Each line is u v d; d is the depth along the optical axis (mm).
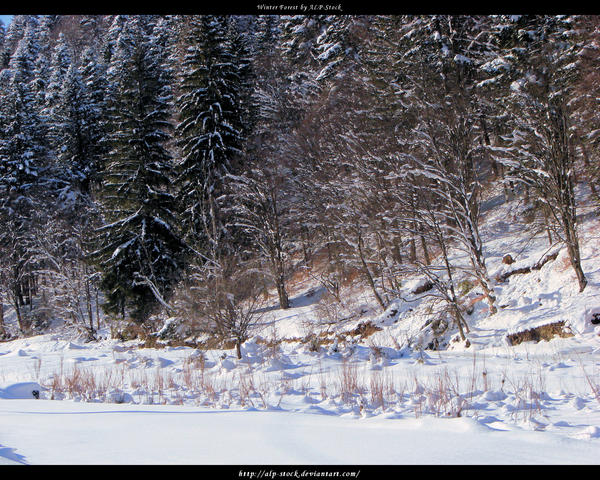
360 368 11312
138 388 9625
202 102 29031
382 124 25797
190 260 27594
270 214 28969
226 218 28203
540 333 16406
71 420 5133
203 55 29188
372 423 4922
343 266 27969
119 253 26891
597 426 4996
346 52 32156
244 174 28625
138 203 28062
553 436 3709
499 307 19391
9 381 11266
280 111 34625
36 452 3238
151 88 30203
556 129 18109
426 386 8453
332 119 28844
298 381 9961
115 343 24875
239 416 5645
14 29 92812
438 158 19844
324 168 28422
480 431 4004
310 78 35719
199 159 28516
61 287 30344
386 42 28453
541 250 22125
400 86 25625
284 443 3627
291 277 30906
